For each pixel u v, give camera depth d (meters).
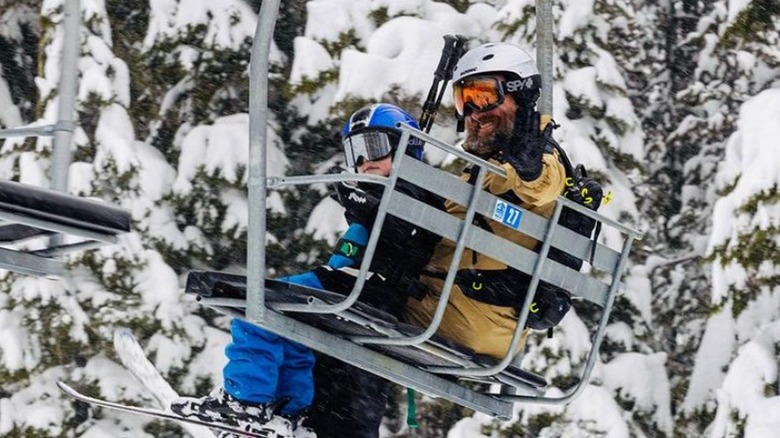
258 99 9.54
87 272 27.03
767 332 24.77
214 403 10.98
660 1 32.69
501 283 10.94
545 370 25.80
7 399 25.98
